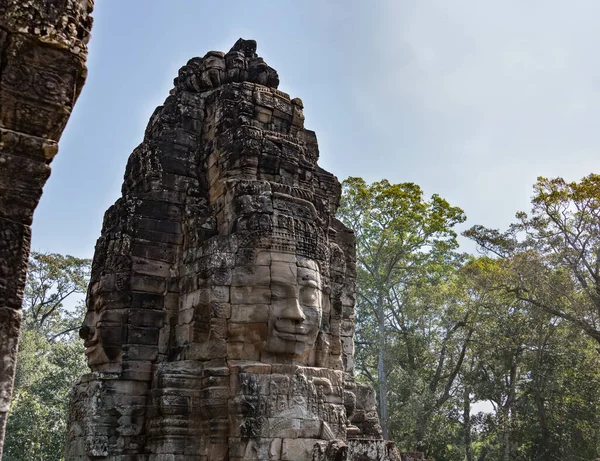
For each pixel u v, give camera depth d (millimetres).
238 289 10086
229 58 13305
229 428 9398
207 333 10148
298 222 10664
